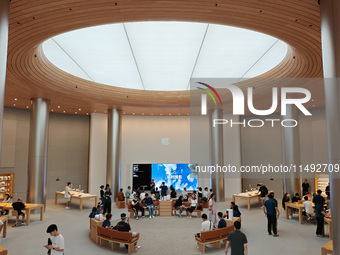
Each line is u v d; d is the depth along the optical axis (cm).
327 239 952
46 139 1520
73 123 2098
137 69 1384
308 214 1198
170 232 1084
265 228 1112
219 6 695
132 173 2048
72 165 2062
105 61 1280
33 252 833
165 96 1703
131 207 1355
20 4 666
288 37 843
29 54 991
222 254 824
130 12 727
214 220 1151
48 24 773
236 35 1028
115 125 1841
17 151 1839
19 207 1156
